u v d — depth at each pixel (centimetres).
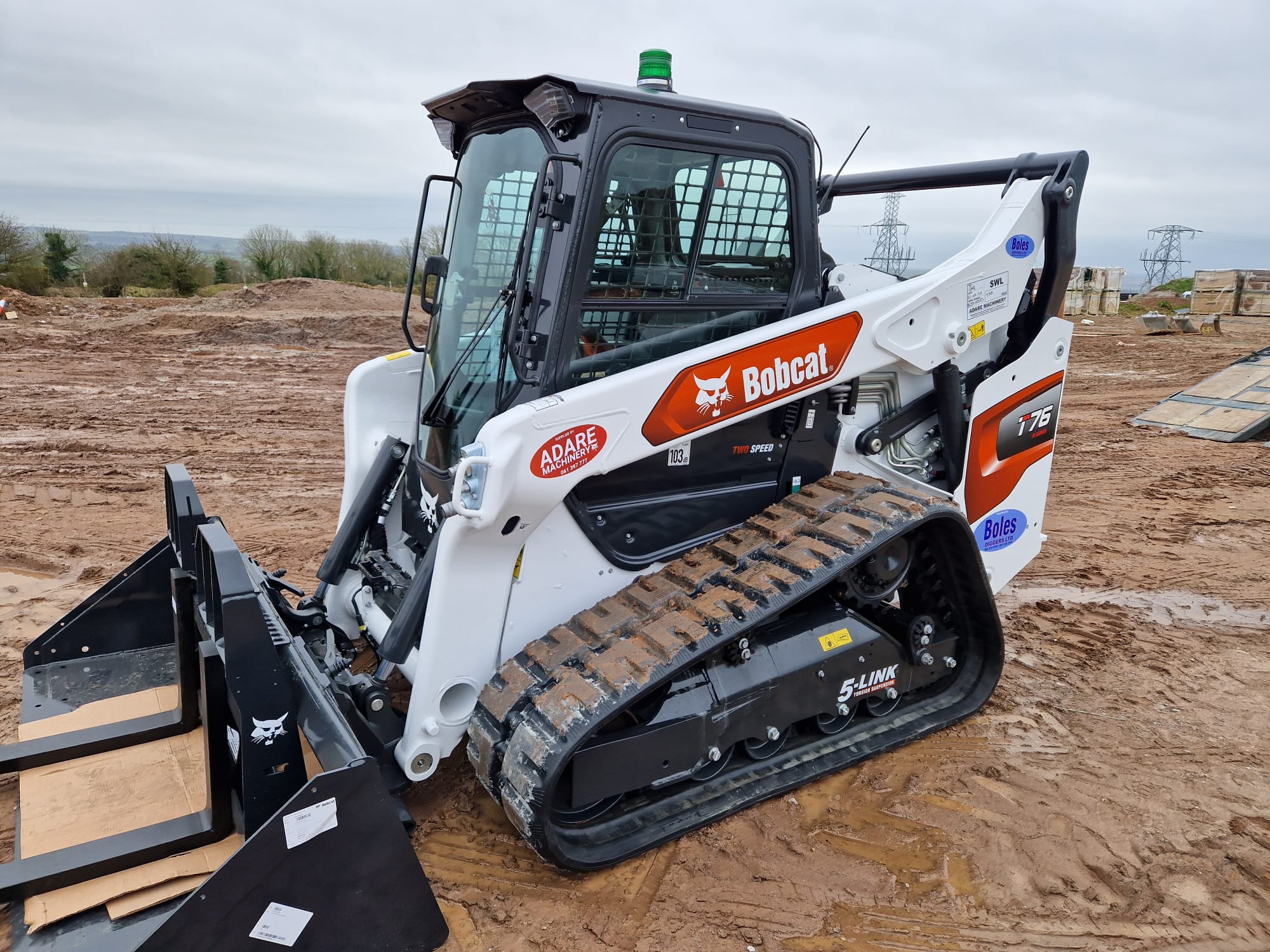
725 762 362
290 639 317
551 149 312
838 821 352
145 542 666
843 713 378
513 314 307
